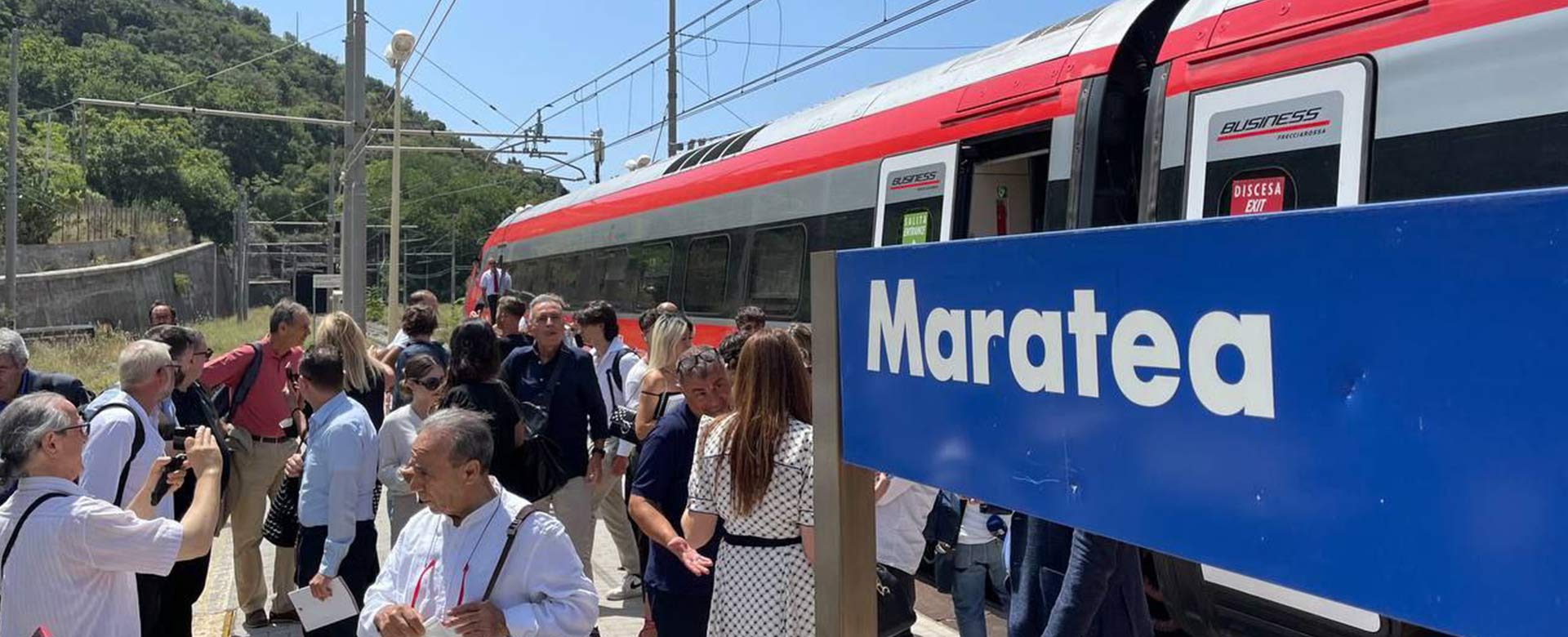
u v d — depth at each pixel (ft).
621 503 21.57
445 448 9.84
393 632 9.85
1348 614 13.50
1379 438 3.89
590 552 18.81
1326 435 4.07
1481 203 3.55
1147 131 17.92
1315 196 14.96
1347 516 4.00
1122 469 4.95
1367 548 3.93
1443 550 3.70
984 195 23.15
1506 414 3.51
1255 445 4.33
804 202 29.27
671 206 38.83
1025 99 20.86
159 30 319.27
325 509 15.96
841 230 27.22
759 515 11.51
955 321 6.01
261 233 292.40
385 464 17.26
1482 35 13.14
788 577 11.54
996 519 14.73
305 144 328.70
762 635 11.50
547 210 58.49
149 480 12.57
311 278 107.76
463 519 10.14
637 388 21.30
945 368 6.11
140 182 249.14
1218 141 16.56
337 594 13.93
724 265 34.12
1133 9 19.34
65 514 10.55
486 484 10.22
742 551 11.72
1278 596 14.33
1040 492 5.43
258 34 347.77
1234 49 16.52
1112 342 4.99
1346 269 3.98
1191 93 17.15
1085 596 8.92
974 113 22.40
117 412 13.58
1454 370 3.66
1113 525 4.99
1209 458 4.53
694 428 13.73
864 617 7.18
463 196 298.15
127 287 149.59
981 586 15.47
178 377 17.70
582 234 49.75
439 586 9.96
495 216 301.22
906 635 13.42
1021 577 10.41
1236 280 4.40
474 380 16.48
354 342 20.81
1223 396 4.47
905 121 25.07
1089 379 5.12
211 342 130.72
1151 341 4.78
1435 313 3.70
